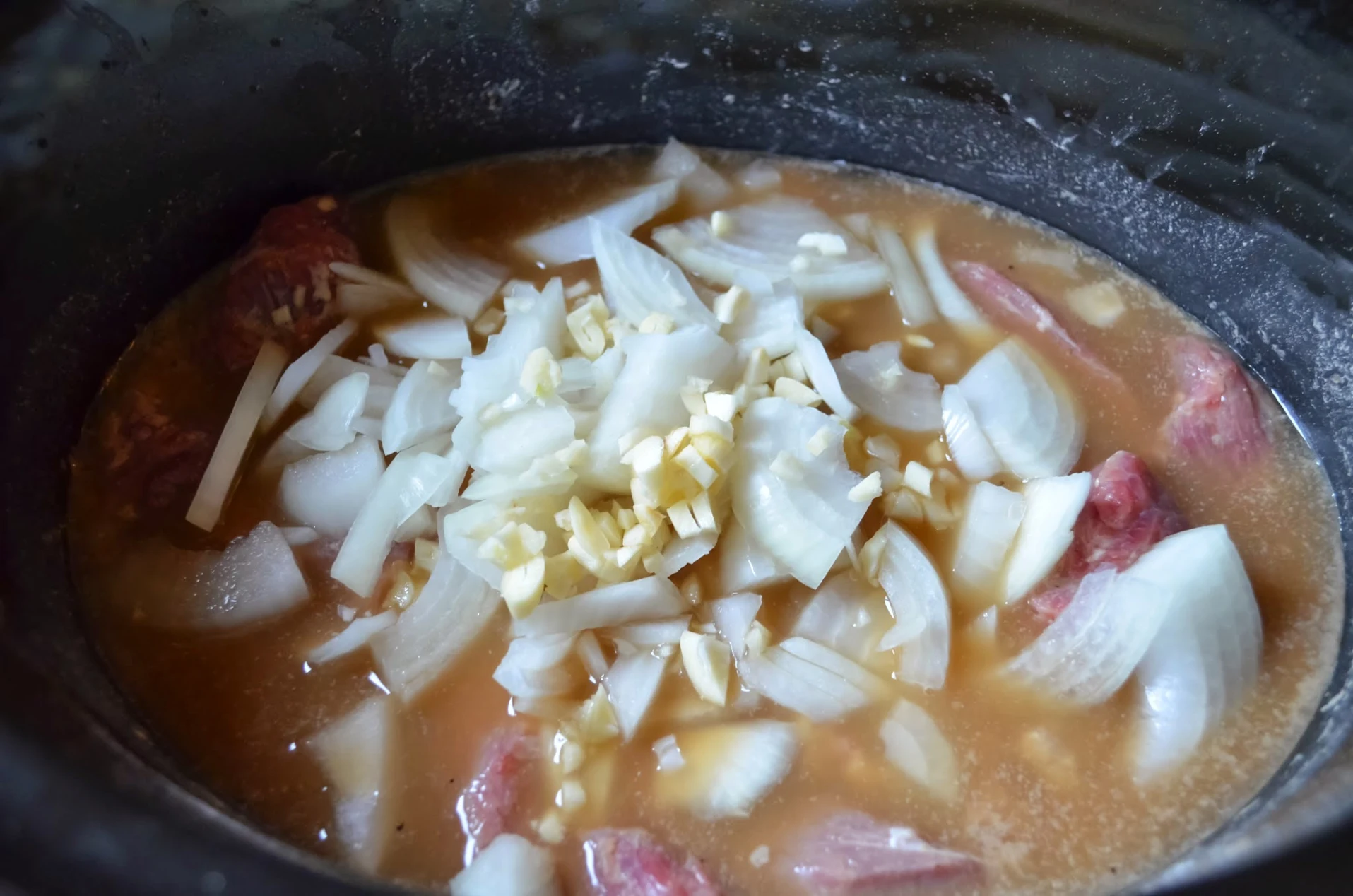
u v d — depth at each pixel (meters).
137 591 0.19
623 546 0.19
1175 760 0.18
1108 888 0.16
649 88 0.28
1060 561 0.20
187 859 0.12
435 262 0.25
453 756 0.18
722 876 0.17
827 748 0.18
